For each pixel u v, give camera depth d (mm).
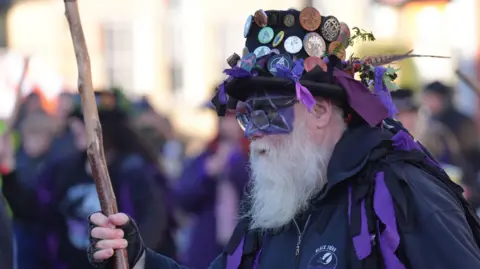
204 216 10109
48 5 28750
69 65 28797
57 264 8680
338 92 4594
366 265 4344
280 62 4652
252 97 4699
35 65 27406
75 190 8633
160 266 4816
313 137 4652
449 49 16375
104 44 30188
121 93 8906
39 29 28766
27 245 8680
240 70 4617
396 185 4371
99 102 8812
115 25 30266
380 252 4352
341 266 4418
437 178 4535
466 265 4195
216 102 4863
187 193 10086
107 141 8797
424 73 15984
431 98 12188
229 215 9945
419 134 9883
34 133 12203
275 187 4660
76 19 4496
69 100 12656
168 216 9281
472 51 16875
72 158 8750
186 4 30297
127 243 4645
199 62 30312
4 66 18016
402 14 15875
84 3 30078
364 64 4824
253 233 4898
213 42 30328
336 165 4535
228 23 30328
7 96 13492
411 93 9047
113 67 30312
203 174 10031
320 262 4465
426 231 4281
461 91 16344
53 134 12227
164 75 30391
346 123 4699
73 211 8625
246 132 4707
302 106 4641
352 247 4410
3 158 8641
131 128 8898
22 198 8617
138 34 30234
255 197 4879
